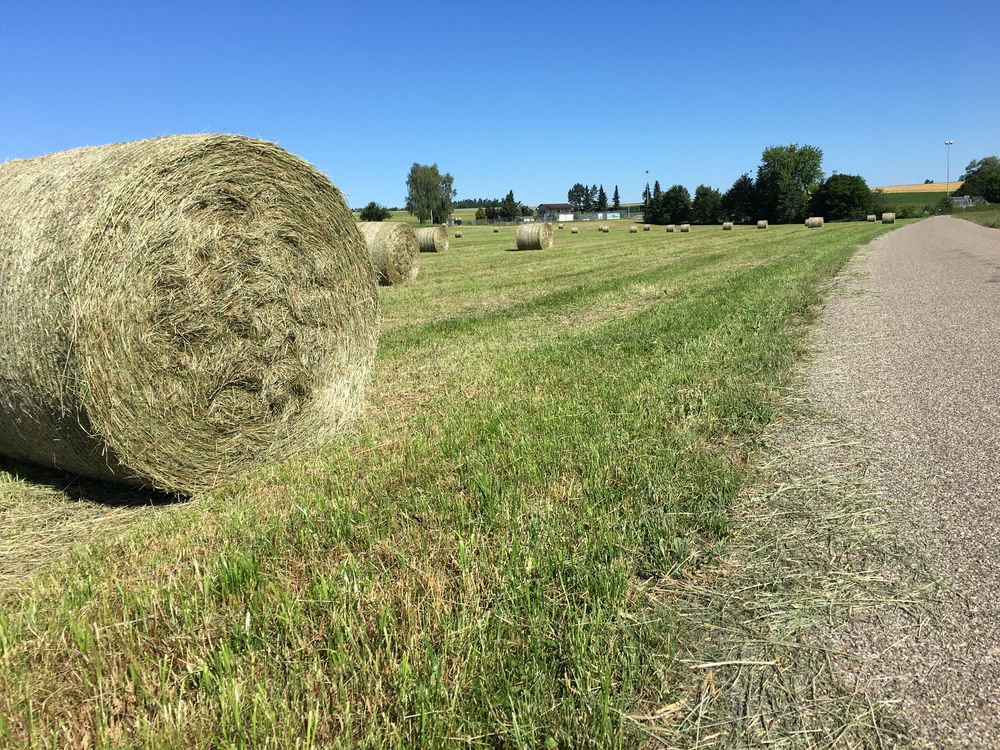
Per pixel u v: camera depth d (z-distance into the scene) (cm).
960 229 3788
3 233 415
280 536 345
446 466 437
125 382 412
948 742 198
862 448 435
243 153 495
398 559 310
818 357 704
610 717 208
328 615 265
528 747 195
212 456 470
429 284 1717
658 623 258
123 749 202
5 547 372
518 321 1067
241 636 254
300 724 207
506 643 241
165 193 438
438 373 735
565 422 497
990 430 450
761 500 368
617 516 342
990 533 315
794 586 285
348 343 590
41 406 412
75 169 432
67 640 264
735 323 900
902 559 300
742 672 235
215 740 203
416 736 203
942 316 901
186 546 345
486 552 311
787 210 8944
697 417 499
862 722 208
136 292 418
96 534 388
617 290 1395
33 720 219
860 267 1662
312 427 549
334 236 574
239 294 488
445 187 11144
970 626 251
